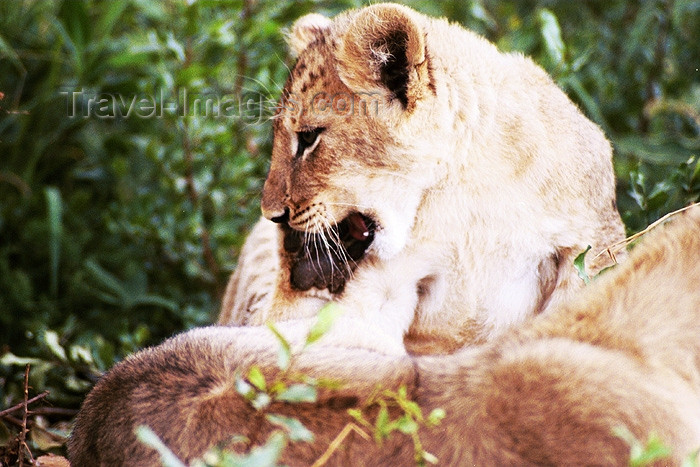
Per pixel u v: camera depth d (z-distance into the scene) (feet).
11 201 46.52
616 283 22.80
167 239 42.22
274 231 35.29
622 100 46.91
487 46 32.42
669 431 20.34
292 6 44.04
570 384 20.48
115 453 22.66
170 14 46.09
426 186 30.94
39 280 44.16
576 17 50.34
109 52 48.57
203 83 42.22
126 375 23.76
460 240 31.07
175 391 22.20
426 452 20.36
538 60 44.83
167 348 24.07
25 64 49.62
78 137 48.85
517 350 21.47
